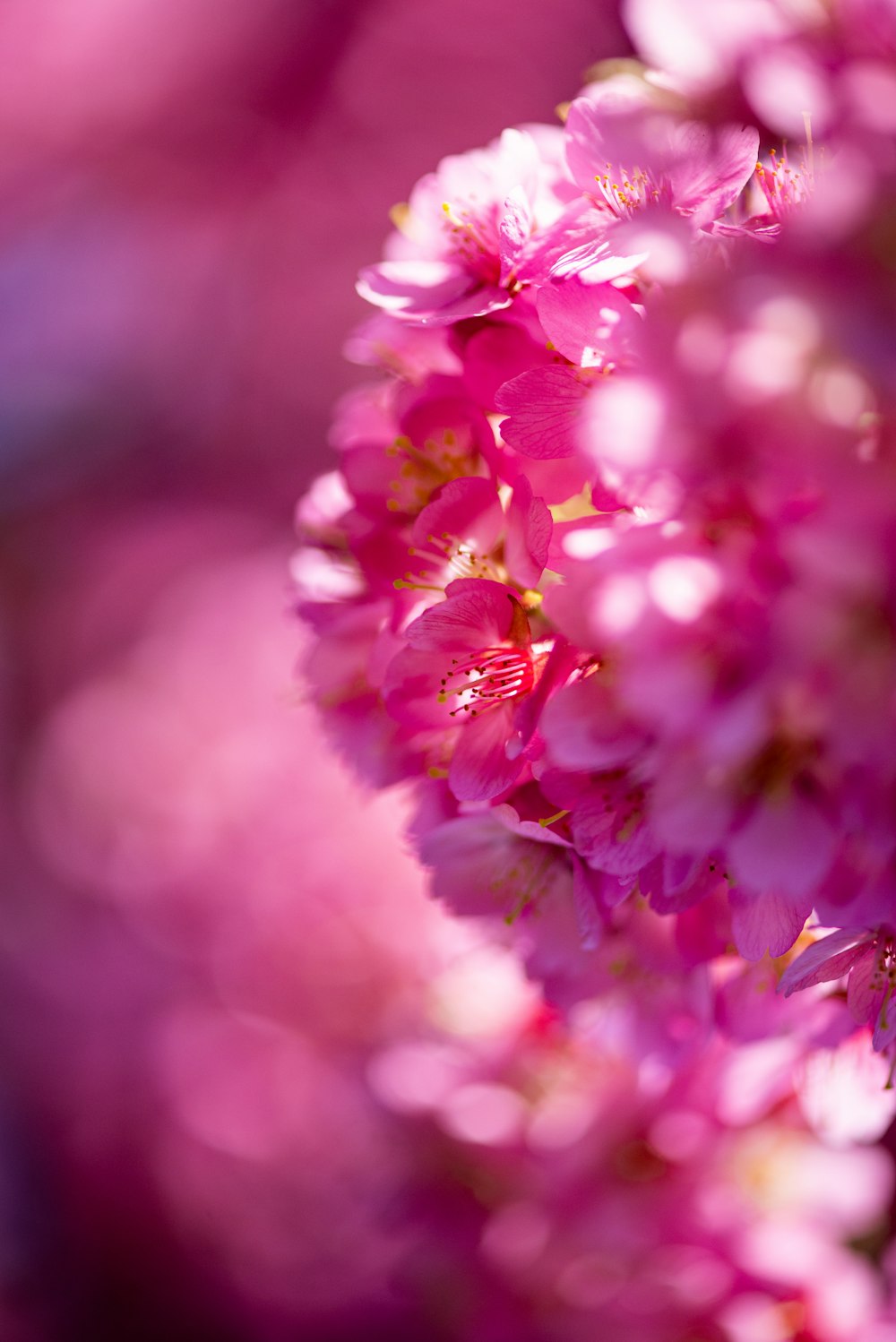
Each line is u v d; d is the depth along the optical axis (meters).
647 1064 0.44
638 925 0.43
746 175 0.40
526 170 0.42
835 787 0.38
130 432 1.36
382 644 0.42
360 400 0.44
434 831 0.42
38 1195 0.85
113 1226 0.82
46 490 1.30
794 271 0.37
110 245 1.45
